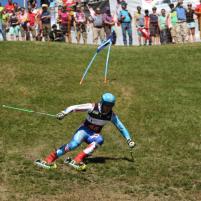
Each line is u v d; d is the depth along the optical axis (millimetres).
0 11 60094
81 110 27781
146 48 54062
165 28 58625
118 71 46250
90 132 28109
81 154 28031
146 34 59000
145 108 38906
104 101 27422
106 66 44188
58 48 51562
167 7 64375
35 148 31828
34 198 24922
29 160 29703
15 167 28531
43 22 58594
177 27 58250
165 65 48562
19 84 41875
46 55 48906
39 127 34938
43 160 28812
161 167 29750
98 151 31938
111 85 42875
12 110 37219
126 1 64188
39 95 40219
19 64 45688
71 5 60906
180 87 43281
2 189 25812
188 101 40500
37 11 60719
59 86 42094
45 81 42812
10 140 32656
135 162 30344
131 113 38031
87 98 40312
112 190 26375
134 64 48406
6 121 35344
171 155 31766
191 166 30188
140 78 44906
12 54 48219
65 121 36250
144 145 33156
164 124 36406
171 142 33656
